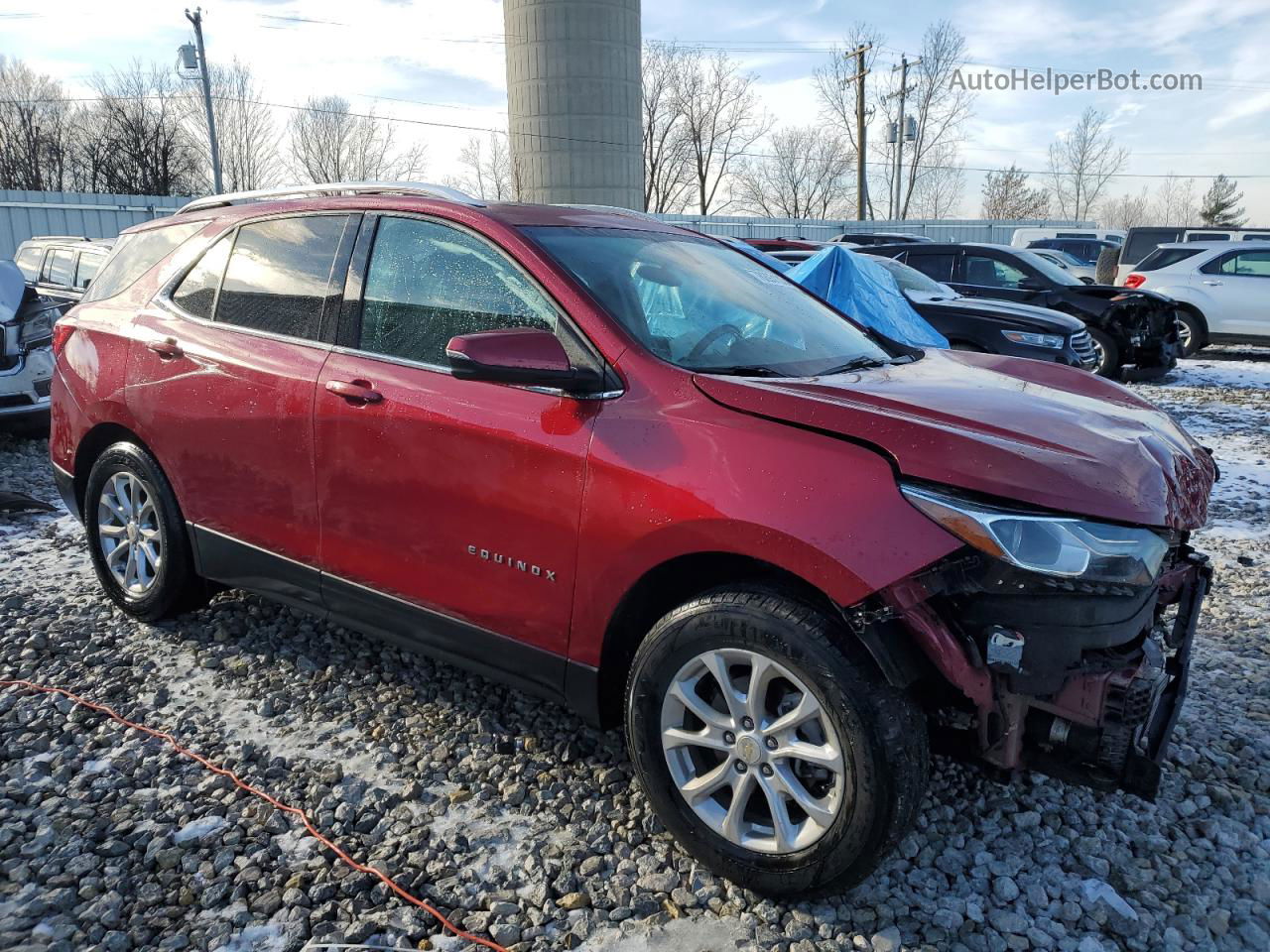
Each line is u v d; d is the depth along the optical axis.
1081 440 2.39
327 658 3.73
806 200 57.16
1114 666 2.20
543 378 2.55
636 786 2.91
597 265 2.95
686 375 2.57
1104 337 11.39
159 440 3.69
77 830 2.64
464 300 2.97
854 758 2.19
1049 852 2.64
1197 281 14.59
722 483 2.33
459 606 2.89
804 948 2.26
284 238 3.50
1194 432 8.71
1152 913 2.41
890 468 2.23
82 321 4.09
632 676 2.55
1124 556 2.18
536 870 2.53
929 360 3.36
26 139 50.03
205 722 3.25
